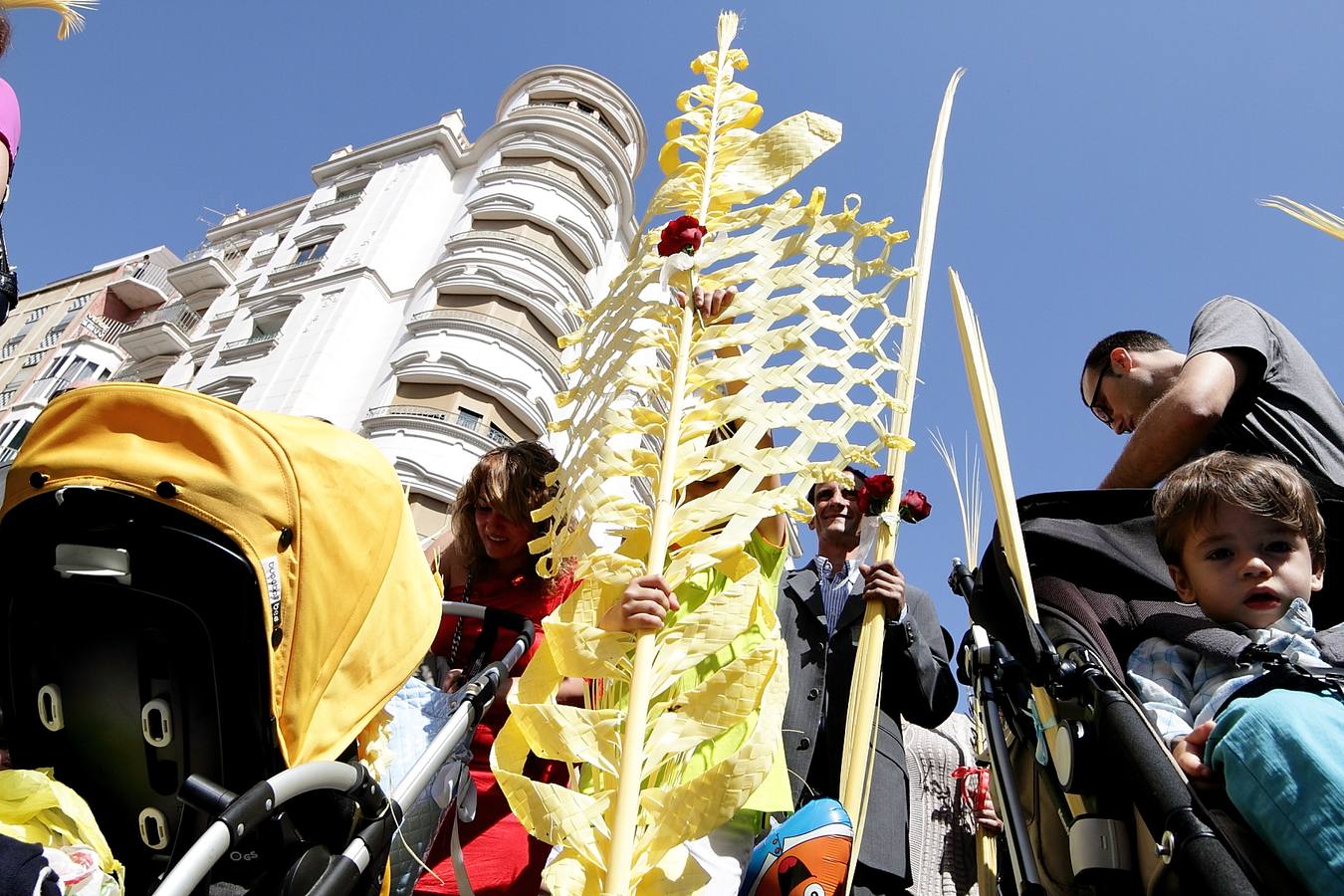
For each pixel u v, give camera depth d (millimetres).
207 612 1521
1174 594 2232
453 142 28031
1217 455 2105
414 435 19688
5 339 35344
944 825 4645
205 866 1283
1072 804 1894
